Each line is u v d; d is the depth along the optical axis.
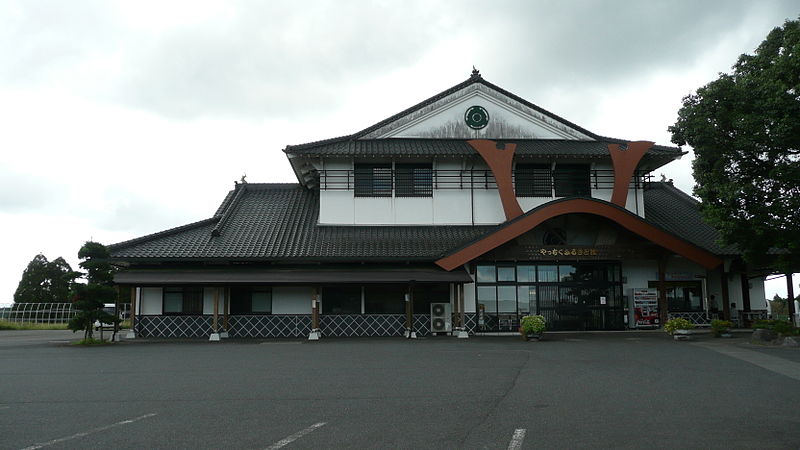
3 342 22.59
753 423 7.55
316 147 24.75
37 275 50.31
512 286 24.28
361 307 23.36
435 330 23.06
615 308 24.42
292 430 7.21
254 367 13.45
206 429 7.29
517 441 6.66
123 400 9.39
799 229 18.61
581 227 24.59
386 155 24.25
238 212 26.33
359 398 9.40
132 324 22.80
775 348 16.94
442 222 25.19
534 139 26.56
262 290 23.42
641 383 10.85
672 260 24.89
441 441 6.66
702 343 18.78
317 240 23.70
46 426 7.56
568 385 10.63
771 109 17.59
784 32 19.11
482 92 26.59
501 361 14.31
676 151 24.91
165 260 21.97
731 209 19.20
